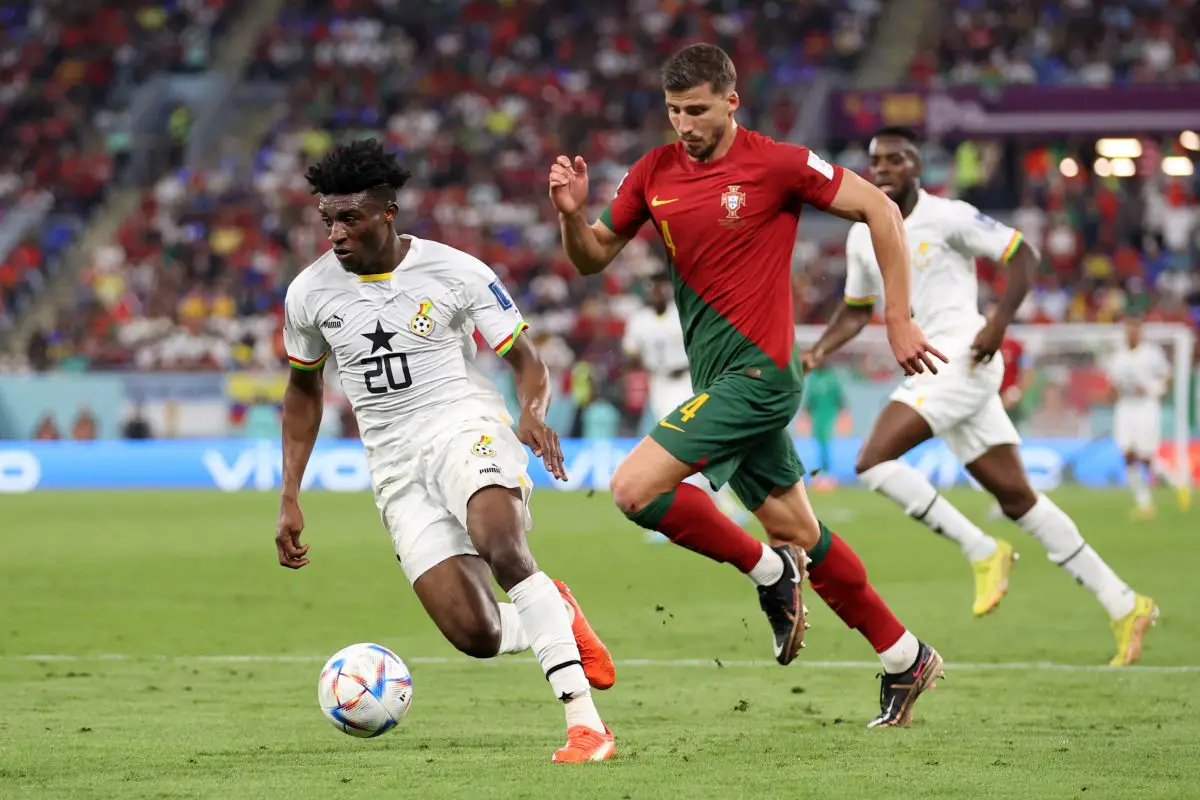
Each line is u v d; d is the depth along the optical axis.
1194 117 110.88
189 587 42.97
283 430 21.61
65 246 117.38
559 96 125.44
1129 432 65.38
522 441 20.02
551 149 122.06
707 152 20.83
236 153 124.50
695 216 20.73
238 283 110.81
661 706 24.80
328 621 36.25
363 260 20.28
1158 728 22.31
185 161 124.81
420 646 32.34
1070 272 107.62
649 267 107.69
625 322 97.56
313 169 20.03
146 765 19.38
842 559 22.11
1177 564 47.62
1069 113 111.62
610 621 36.06
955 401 30.06
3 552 52.56
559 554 52.19
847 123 113.75
